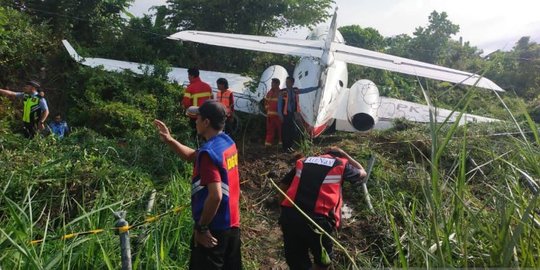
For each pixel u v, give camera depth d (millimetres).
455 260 2705
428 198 2445
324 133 10125
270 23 16375
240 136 9188
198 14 15641
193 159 3617
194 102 7582
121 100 8766
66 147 5789
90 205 4613
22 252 2859
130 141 6656
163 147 6496
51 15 13219
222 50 15414
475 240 2738
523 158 3191
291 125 7938
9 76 10188
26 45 10664
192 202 3277
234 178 3387
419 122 9797
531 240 2516
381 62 8828
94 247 3641
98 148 5996
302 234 3861
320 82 8148
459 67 19859
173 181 5254
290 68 15672
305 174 4008
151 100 8680
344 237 5125
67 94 10055
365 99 9500
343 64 10508
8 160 4945
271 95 8180
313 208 3850
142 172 5617
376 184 6160
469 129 7832
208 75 11930
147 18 15250
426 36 20750
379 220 5367
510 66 18438
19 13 11547
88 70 9766
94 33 14055
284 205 3998
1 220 4062
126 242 3092
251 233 5156
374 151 7500
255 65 15695
